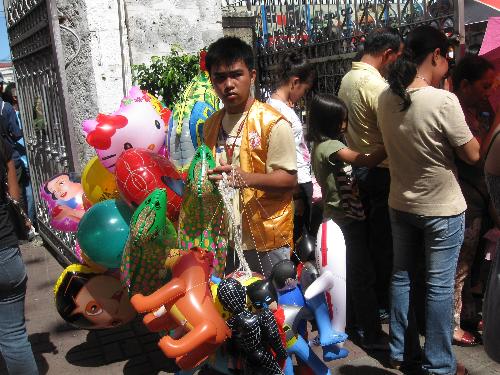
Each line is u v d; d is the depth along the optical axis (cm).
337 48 475
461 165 332
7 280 279
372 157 311
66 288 323
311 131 339
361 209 331
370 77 335
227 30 642
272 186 258
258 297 212
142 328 395
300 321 241
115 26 493
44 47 489
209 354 212
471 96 322
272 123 263
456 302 343
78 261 457
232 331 212
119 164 282
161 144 341
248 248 276
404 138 274
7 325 287
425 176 273
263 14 617
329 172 331
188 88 358
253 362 212
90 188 346
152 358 351
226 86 263
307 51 523
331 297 225
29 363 295
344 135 364
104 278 325
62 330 399
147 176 275
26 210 647
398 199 288
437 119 262
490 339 211
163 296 208
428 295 285
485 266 396
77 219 372
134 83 515
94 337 386
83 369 342
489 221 344
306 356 241
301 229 382
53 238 566
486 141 217
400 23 399
